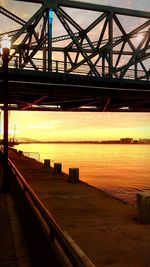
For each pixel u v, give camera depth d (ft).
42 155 586.04
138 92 113.60
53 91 102.53
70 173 51.24
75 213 29.76
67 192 41.65
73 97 117.39
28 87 97.30
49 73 96.02
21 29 94.43
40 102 129.18
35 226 18.84
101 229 24.39
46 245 14.62
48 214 14.20
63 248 11.16
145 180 216.33
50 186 46.85
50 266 13.44
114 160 506.48
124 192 157.58
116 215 28.91
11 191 45.70
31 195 20.06
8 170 49.03
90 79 101.14
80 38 107.55
